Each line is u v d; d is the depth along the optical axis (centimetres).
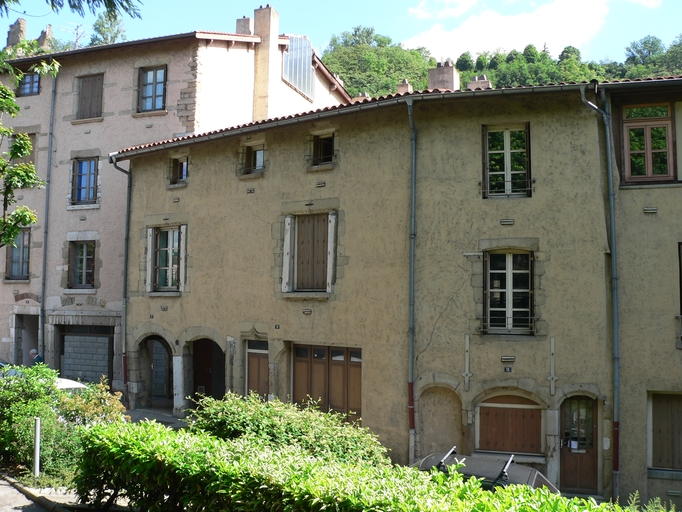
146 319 1894
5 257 2391
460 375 1362
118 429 876
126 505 962
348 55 6981
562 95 1357
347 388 1511
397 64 7144
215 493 688
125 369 1930
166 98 2178
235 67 2289
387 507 545
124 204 2202
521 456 1331
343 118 1541
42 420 1132
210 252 1761
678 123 1347
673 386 1288
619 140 1360
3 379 1239
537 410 1346
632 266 1328
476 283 1373
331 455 841
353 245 1502
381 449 930
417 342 1394
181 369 1808
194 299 1784
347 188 1523
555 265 1341
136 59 2233
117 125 2239
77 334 2267
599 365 1305
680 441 1305
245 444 773
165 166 1881
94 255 2236
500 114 1395
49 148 2322
